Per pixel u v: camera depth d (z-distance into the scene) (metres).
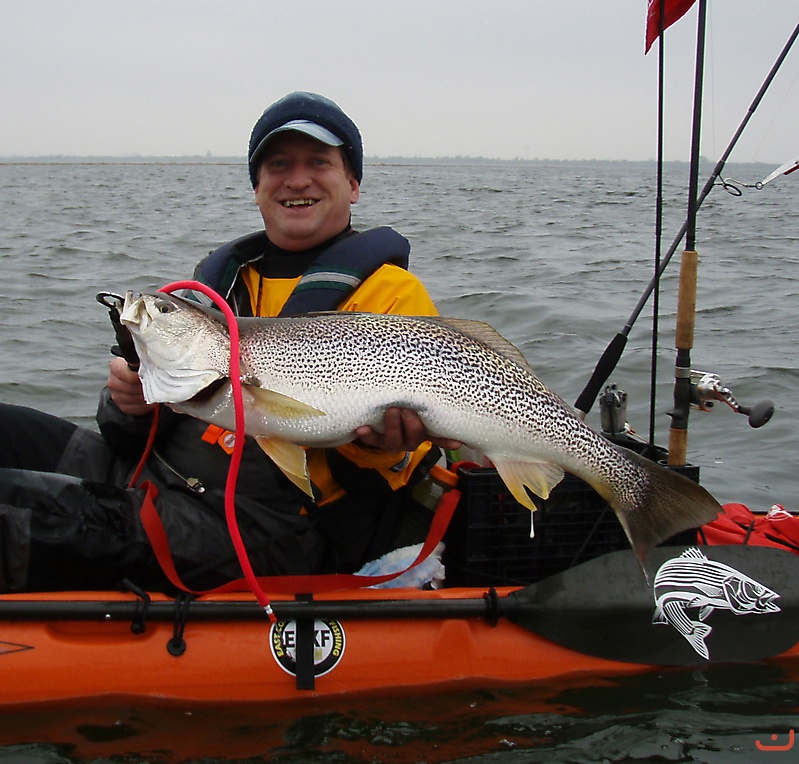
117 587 2.79
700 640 2.92
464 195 40.88
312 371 2.57
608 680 2.85
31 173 85.50
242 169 113.25
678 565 2.95
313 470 2.91
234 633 2.68
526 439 2.67
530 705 2.72
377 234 3.11
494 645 2.80
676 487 2.73
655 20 3.46
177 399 2.56
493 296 10.59
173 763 2.41
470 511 3.02
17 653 2.56
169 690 2.61
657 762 2.47
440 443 2.69
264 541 2.82
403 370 2.58
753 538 3.28
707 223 24.41
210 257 3.28
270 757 2.45
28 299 10.09
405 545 3.06
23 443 3.01
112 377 2.80
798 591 2.99
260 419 2.58
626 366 7.45
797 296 11.02
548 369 7.48
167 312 2.51
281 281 3.19
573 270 13.34
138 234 18.75
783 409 6.45
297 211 3.16
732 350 8.17
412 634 2.76
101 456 3.07
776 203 37.25
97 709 2.58
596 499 3.11
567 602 2.84
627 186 61.50
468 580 3.06
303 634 2.69
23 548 2.65
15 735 2.49
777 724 2.66
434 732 2.58
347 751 2.49
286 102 3.17
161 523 2.69
